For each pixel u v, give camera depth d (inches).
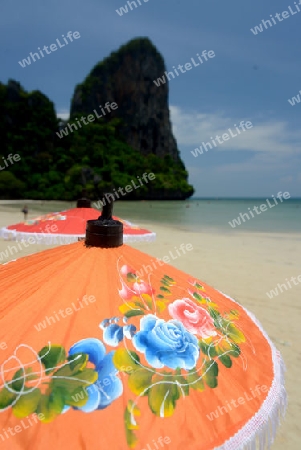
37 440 45.4
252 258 455.5
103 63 3878.0
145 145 4035.4
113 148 3371.1
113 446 46.0
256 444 54.8
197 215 1640.0
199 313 77.3
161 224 1070.4
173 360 60.5
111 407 50.3
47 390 50.9
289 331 219.5
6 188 2608.3
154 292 76.9
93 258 81.3
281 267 401.1
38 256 91.2
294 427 130.6
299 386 157.8
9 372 52.7
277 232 844.0
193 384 58.1
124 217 1419.8
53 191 2709.2
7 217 1082.1
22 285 73.7
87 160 2984.7
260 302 275.3
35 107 3061.0
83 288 70.6
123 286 74.5
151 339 63.1
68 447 45.2
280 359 79.6
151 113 4045.3
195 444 49.4
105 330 61.9
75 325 61.7
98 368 55.1
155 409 51.9
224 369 64.7
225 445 50.9
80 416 48.5
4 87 2915.8
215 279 342.3
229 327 80.0
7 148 2832.2
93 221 88.8
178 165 4352.9
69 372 53.7
